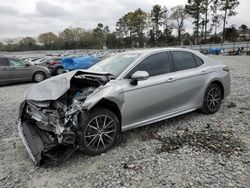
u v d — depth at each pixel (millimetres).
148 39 78625
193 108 4832
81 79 3775
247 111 5352
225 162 3195
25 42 78000
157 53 4402
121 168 3184
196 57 5035
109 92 3539
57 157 3236
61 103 3428
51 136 3475
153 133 4277
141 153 3564
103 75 3896
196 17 62562
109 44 82188
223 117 5000
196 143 3803
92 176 3041
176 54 4688
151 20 76000
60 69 14352
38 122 3652
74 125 3340
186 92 4613
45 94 3467
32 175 3123
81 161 3416
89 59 13539
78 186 2848
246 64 17141
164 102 4281
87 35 87062
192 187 2713
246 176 2873
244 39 64375
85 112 3393
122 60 4348
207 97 5062
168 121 4855
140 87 3902
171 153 3521
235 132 4203
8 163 3447
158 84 4141
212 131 4277
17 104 6965
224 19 60719
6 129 4801
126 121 3844
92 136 3479
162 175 2975
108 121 3641
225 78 5371
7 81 10672
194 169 3070
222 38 61344
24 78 11203
